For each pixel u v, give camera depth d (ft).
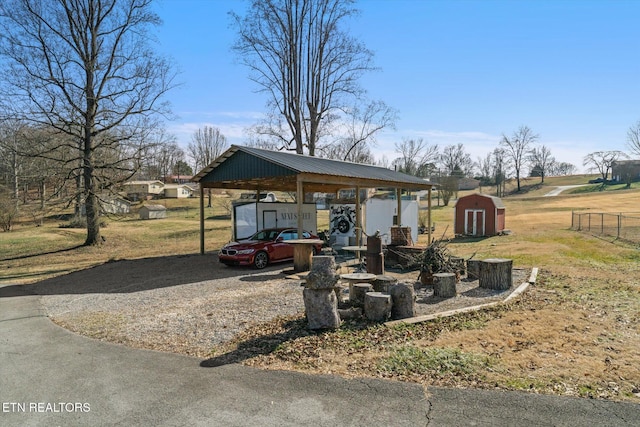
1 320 26.55
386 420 11.92
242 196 162.91
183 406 13.19
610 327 21.07
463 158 292.40
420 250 40.29
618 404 12.63
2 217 98.84
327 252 55.98
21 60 63.16
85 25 70.74
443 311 24.54
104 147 73.51
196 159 263.70
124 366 16.98
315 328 20.49
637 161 255.50
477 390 13.75
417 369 15.62
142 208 139.33
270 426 11.78
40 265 58.80
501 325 21.42
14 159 82.23
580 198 187.83
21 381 15.74
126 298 31.73
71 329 23.54
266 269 43.37
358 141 107.76
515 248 58.65
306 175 42.57
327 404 13.02
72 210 126.72
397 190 60.13
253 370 16.02
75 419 12.60
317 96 95.91
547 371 15.34
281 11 91.15
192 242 83.87
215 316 24.53
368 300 22.11
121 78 71.31
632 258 48.19
